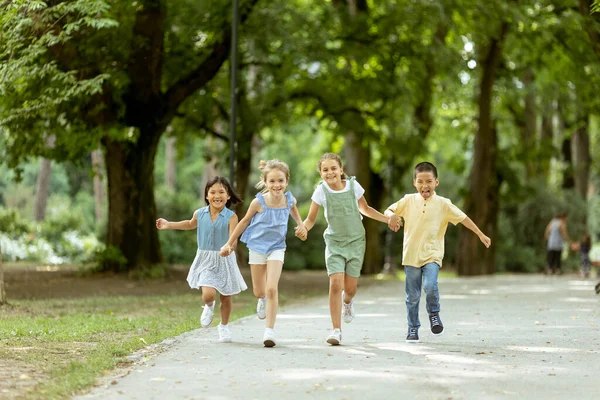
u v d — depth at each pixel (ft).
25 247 175.22
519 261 192.24
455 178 219.00
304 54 122.72
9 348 43.09
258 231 44.91
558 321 56.65
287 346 43.73
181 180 315.99
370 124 140.05
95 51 97.40
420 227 45.14
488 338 46.93
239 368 36.47
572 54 132.16
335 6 130.41
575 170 196.24
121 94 105.19
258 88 133.49
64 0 79.97
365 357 39.47
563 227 148.46
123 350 41.32
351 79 133.08
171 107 108.88
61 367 36.40
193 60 116.67
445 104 180.45
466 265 150.41
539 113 181.88
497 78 161.07
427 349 42.29
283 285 107.76
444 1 118.93
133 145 108.78
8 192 256.32
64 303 75.61
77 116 102.99
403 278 146.30
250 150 137.59
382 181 159.63
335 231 44.88
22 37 69.62
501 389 31.58
